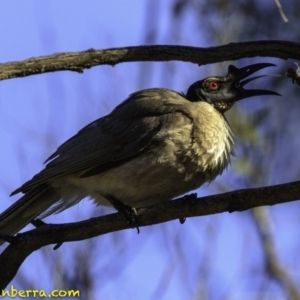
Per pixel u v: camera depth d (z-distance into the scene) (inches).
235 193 395.9
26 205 468.1
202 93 507.8
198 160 464.1
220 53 438.0
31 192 466.6
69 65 427.8
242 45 437.7
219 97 508.4
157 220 412.2
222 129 484.1
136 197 470.9
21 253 410.3
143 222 412.8
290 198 388.5
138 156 461.7
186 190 476.4
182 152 459.8
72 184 475.8
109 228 412.8
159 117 468.1
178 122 464.8
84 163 465.1
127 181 461.1
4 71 417.1
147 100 482.3
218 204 398.0
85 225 410.3
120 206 416.2
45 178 459.8
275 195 389.4
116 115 478.9
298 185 386.6
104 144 466.3
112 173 462.3
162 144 458.9
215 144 471.8
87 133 477.4
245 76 513.3
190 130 464.4
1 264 410.6
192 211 403.5
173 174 461.7
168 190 470.3
